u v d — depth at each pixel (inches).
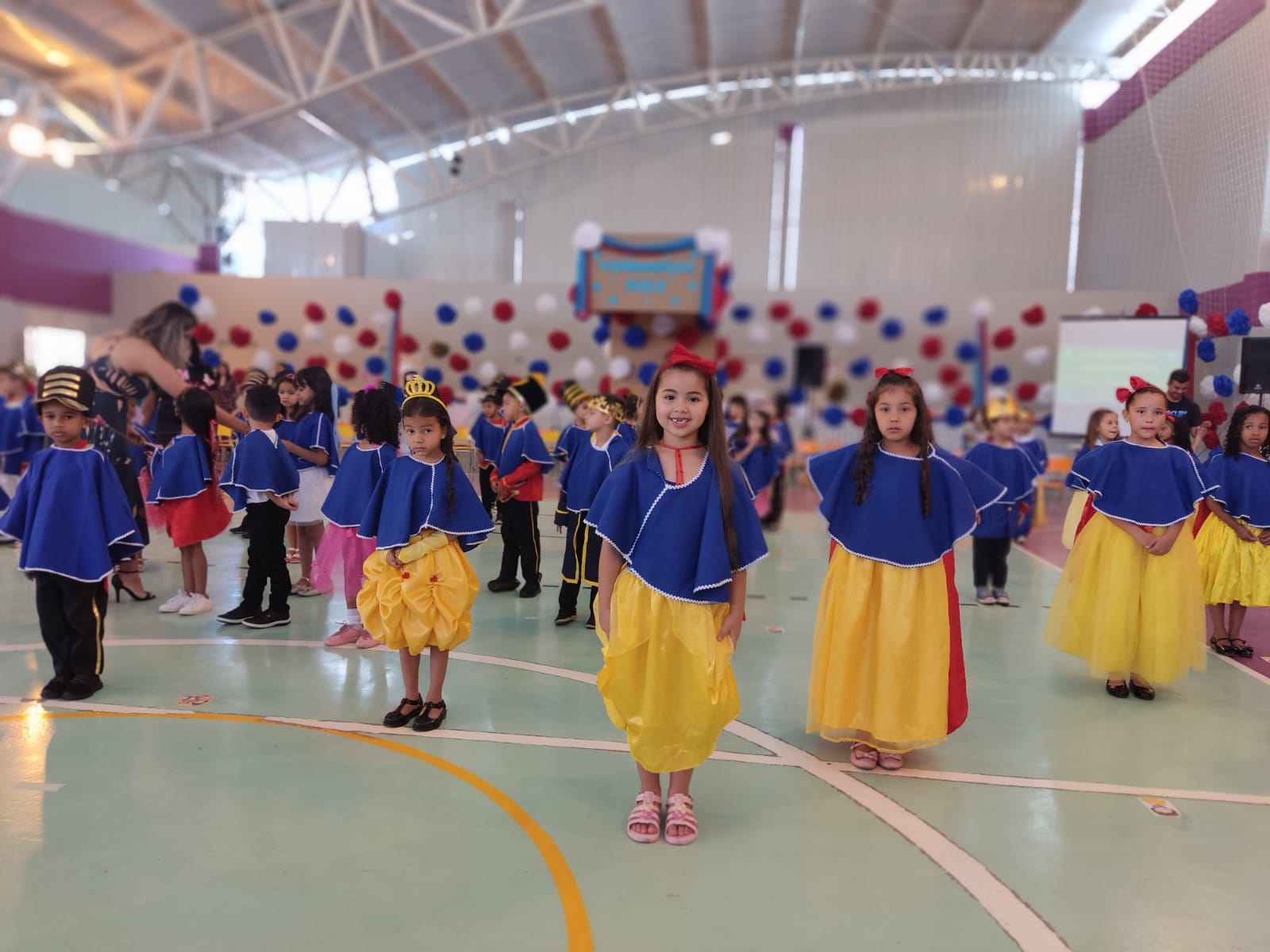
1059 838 107.1
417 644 133.0
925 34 634.2
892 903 92.0
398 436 172.2
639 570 102.1
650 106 733.9
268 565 190.2
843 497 126.0
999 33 625.6
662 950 82.9
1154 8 484.1
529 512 227.0
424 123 684.7
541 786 118.0
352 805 111.0
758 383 628.7
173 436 211.0
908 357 623.8
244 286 615.8
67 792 112.8
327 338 615.2
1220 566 187.2
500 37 560.7
